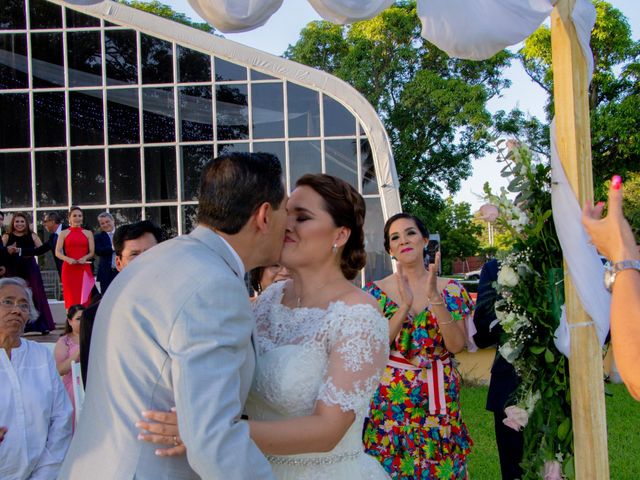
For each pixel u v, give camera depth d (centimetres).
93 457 176
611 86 1947
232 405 169
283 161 1167
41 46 1194
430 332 342
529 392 322
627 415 693
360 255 237
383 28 2116
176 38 1170
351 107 1147
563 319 311
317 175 233
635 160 1945
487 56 367
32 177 1191
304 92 1165
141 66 1188
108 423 176
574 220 307
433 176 2300
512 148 327
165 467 174
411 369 341
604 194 1883
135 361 174
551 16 325
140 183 1187
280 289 246
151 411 170
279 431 192
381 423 340
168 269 182
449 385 344
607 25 1898
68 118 1191
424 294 360
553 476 314
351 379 204
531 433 322
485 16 348
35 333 959
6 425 312
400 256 361
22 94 1195
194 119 1184
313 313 222
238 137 1179
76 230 974
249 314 184
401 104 2138
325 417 200
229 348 174
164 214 1188
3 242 966
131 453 171
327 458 216
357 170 1150
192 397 164
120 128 1192
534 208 327
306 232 226
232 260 193
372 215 1138
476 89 1970
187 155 1186
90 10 1174
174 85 1182
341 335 210
